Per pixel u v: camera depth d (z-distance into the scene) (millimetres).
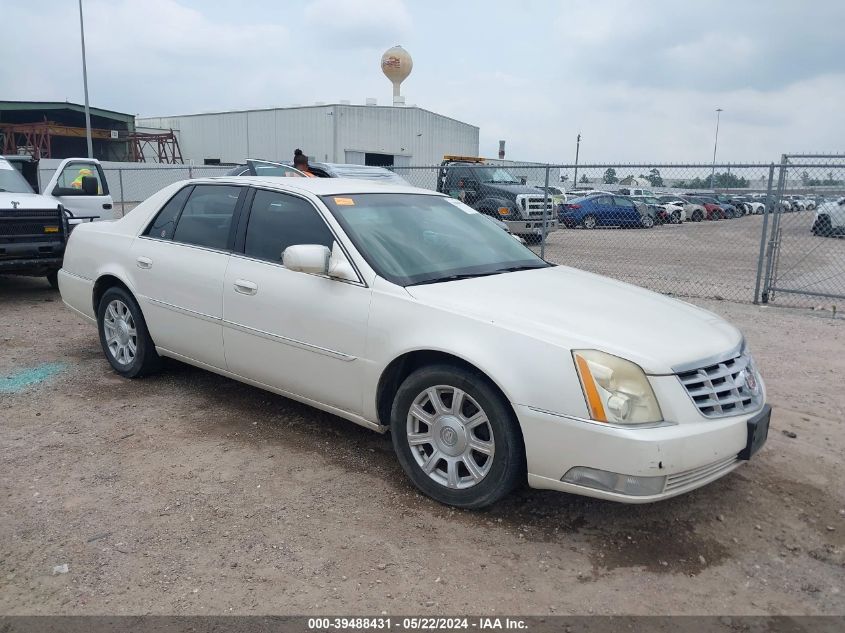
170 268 5016
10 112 44000
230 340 4652
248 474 4031
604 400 3148
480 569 3156
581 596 2984
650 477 3084
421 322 3680
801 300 10172
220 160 45188
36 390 5371
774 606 2961
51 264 8953
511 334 3400
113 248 5527
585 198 20875
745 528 3564
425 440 3734
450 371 3543
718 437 3238
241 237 4684
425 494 3793
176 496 3756
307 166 11695
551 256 14914
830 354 6918
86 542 3299
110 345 5715
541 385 3258
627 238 16594
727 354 3539
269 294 4352
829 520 3668
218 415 4922
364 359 3900
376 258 4070
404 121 42656
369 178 12922
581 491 3236
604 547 3361
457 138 48438
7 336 7035
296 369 4285
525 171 32688
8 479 3906
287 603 2889
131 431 4609
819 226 11805
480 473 3523
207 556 3209
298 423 4801
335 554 3244
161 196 5395
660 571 3184
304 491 3842
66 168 10758
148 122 47250
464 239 4691
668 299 4340
